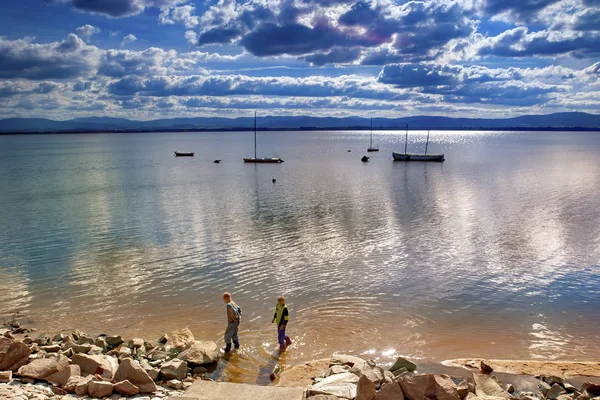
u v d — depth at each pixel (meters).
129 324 17.89
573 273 24.22
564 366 14.50
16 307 19.59
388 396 10.40
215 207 46.31
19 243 30.81
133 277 23.64
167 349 15.16
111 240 31.70
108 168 101.69
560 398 12.18
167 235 33.19
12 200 51.53
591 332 17.33
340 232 33.91
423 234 33.19
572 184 66.31
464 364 14.65
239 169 100.19
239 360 14.83
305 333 16.95
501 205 46.97
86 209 45.12
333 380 11.99
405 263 25.97
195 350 14.61
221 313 19.00
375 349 15.83
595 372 14.10
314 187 65.06
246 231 34.44
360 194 56.72
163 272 24.42
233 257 27.28
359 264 25.77
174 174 87.25
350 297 20.72
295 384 13.10
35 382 11.80
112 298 20.69
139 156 150.12
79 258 27.12
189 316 18.66
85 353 14.31
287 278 23.41
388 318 18.42
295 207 46.12
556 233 33.41
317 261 26.34
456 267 25.25
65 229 35.31
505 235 32.84
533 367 14.41
